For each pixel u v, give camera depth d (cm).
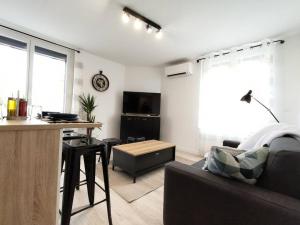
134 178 231
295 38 265
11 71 289
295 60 264
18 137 73
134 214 165
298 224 75
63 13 235
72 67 358
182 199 120
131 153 233
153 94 447
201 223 110
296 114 261
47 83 332
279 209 80
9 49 287
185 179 118
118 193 202
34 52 310
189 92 408
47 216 83
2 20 258
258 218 87
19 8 226
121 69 460
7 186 71
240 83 312
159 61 429
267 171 98
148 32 279
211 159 118
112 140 325
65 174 121
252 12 216
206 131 360
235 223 95
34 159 78
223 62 336
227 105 329
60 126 86
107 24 260
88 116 368
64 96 351
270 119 278
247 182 102
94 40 319
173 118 441
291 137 138
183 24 251
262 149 110
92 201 167
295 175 87
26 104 101
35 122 83
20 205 75
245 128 304
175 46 331
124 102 441
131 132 430
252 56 300
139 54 384
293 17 224
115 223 150
